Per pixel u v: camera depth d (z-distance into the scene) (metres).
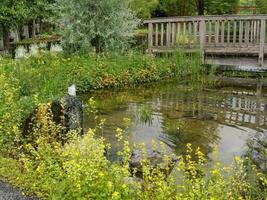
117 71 15.42
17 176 6.46
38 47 18.27
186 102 13.02
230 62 17.81
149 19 18.58
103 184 5.17
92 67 15.14
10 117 7.94
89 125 10.40
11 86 10.49
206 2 26.41
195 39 18.20
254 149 8.85
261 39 16.98
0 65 12.32
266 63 17.31
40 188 5.97
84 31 16.58
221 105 12.66
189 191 5.16
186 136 9.72
